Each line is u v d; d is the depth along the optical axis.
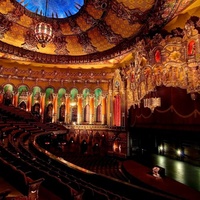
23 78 17.66
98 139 17.86
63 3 14.04
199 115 9.74
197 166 11.20
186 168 11.46
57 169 5.52
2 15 12.95
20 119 14.52
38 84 18.25
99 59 16.33
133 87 13.97
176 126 11.23
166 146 14.15
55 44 16.30
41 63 17.31
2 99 16.53
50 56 16.98
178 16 9.91
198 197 8.03
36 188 2.98
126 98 16.34
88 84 18.88
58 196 3.54
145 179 10.48
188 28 8.61
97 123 18.56
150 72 11.19
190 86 8.73
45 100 18.44
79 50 16.75
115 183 5.25
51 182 3.80
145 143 15.80
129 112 16.25
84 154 17.16
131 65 14.75
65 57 17.28
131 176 11.16
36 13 14.19
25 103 17.72
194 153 11.48
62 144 17.64
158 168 10.98
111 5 12.41
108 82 18.62
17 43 15.02
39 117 17.48
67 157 15.62
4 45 14.33
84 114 18.83
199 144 10.98
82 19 14.45
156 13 10.60
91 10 13.51
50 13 14.64
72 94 18.97
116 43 14.84
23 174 3.12
